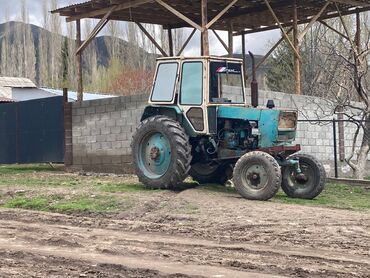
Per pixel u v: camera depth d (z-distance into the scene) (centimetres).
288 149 1066
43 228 838
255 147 1083
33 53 5588
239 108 1093
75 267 611
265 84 2747
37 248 712
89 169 1606
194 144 1146
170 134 1100
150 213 931
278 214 876
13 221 905
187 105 1124
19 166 1886
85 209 983
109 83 4403
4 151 1880
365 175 1677
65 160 1662
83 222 884
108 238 760
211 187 1178
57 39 5250
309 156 1102
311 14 1897
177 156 1093
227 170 1170
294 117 1104
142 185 1208
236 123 1112
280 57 2692
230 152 1112
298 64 1650
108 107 1557
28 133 1800
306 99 1561
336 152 1482
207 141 1128
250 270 585
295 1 1678
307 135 1548
